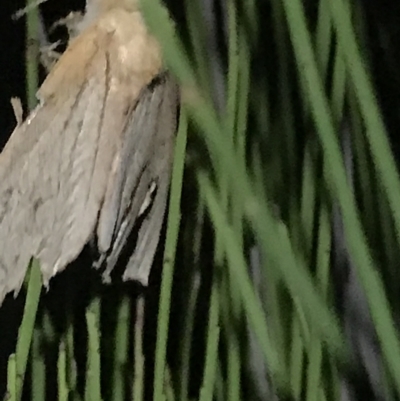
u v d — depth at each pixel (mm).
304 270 131
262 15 167
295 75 164
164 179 148
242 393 164
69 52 139
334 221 168
